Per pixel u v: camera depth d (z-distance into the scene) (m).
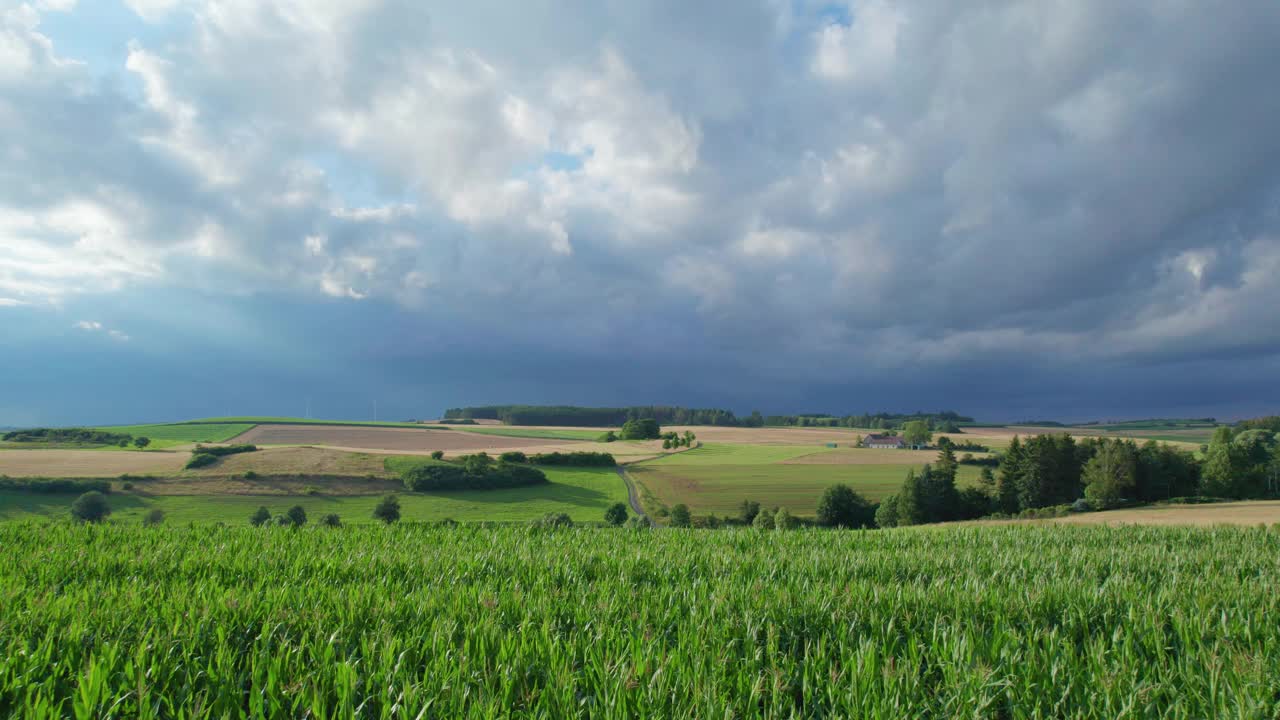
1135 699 3.22
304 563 6.88
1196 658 3.75
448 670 3.51
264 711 3.15
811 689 3.43
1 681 3.24
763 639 4.26
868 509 82.62
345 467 93.31
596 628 4.31
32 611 4.30
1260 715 3.09
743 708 3.22
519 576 6.37
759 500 86.69
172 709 3.08
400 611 4.67
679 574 6.67
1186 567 7.25
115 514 67.31
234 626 4.24
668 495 89.38
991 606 4.91
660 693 3.14
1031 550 8.81
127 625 4.19
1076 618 4.72
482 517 75.25
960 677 3.47
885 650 3.87
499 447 138.00
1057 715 3.29
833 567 6.99
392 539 9.59
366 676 3.49
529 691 3.36
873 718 3.02
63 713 3.21
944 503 82.06
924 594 5.19
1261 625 4.45
